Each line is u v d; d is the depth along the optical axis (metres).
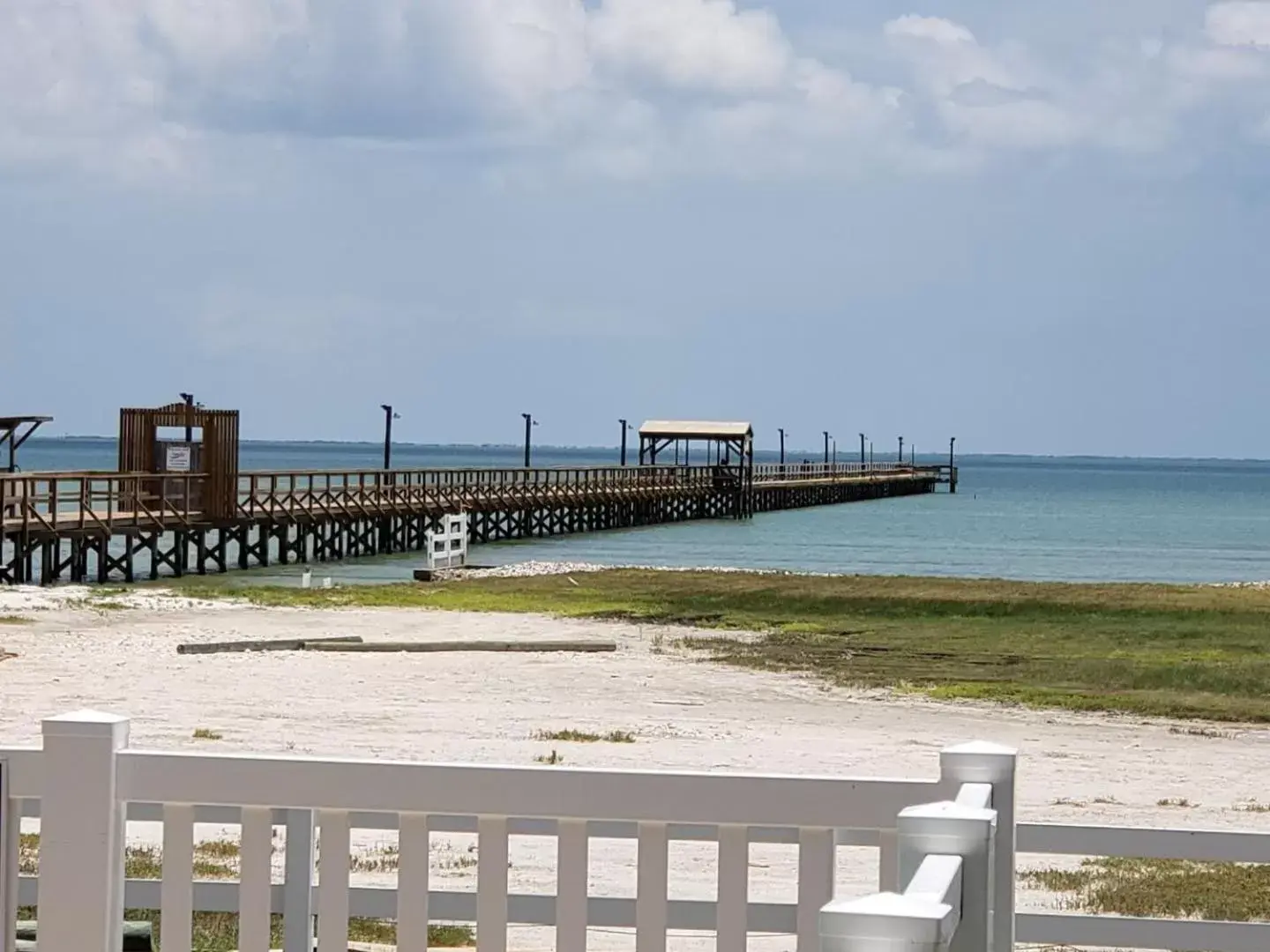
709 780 4.76
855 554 83.94
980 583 55.12
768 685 29.83
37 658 31.25
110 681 28.03
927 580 56.41
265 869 4.87
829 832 4.78
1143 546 99.00
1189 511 158.38
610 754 21.72
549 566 61.88
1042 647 36.62
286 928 6.41
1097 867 14.64
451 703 26.41
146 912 10.04
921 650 35.91
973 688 29.52
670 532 99.25
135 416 58.41
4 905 4.88
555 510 94.25
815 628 40.47
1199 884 13.84
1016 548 93.44
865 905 2.86
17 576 50.75
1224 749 23.58
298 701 26.05
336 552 70.06
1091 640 38.03
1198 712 27.12
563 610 44.38
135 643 34.22
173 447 58.81
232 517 60.06
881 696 28.61
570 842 4.81
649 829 4.80
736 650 35.56
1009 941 4.68
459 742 22.27
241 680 28.59
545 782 4.79
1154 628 40.72
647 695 28.12
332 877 4.89
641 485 104.94
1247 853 8.27
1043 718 26.39
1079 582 62.84
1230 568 80.50
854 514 133.62
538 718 24.88
